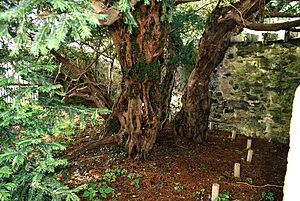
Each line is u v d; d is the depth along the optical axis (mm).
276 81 4188
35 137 1365
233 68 4602
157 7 2500
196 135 3906
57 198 1353
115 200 2316
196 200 2336
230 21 3268
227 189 2561
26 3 969
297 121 913
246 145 4039
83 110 1541
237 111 4637
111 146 3473
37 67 1378
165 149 3516
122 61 2822
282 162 3381
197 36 4246
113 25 2633
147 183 2576
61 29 1019
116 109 3035
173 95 4855
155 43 2666
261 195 2482
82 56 3713
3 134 1479
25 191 1375
